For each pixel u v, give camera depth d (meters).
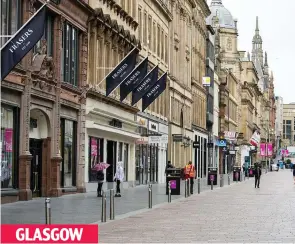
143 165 63.28
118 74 44.75
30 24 26.94
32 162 37.97
